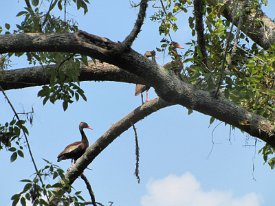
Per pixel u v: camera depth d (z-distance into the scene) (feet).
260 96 38.22
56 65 38.45
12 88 40.11
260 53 40.47
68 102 39.81
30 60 38.52
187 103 36.04
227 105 36.47
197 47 39.32
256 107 38.60
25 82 39.73
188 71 39.34
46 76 39.50
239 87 36.68
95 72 40.42
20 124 35.60
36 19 36.40
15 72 39.58
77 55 37.14
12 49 32.58
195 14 38.68
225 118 36.78
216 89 36.24
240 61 41.29
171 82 35.24
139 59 33.99
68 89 39.58
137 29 33.40
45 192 34.06
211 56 40.65
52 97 39.63
